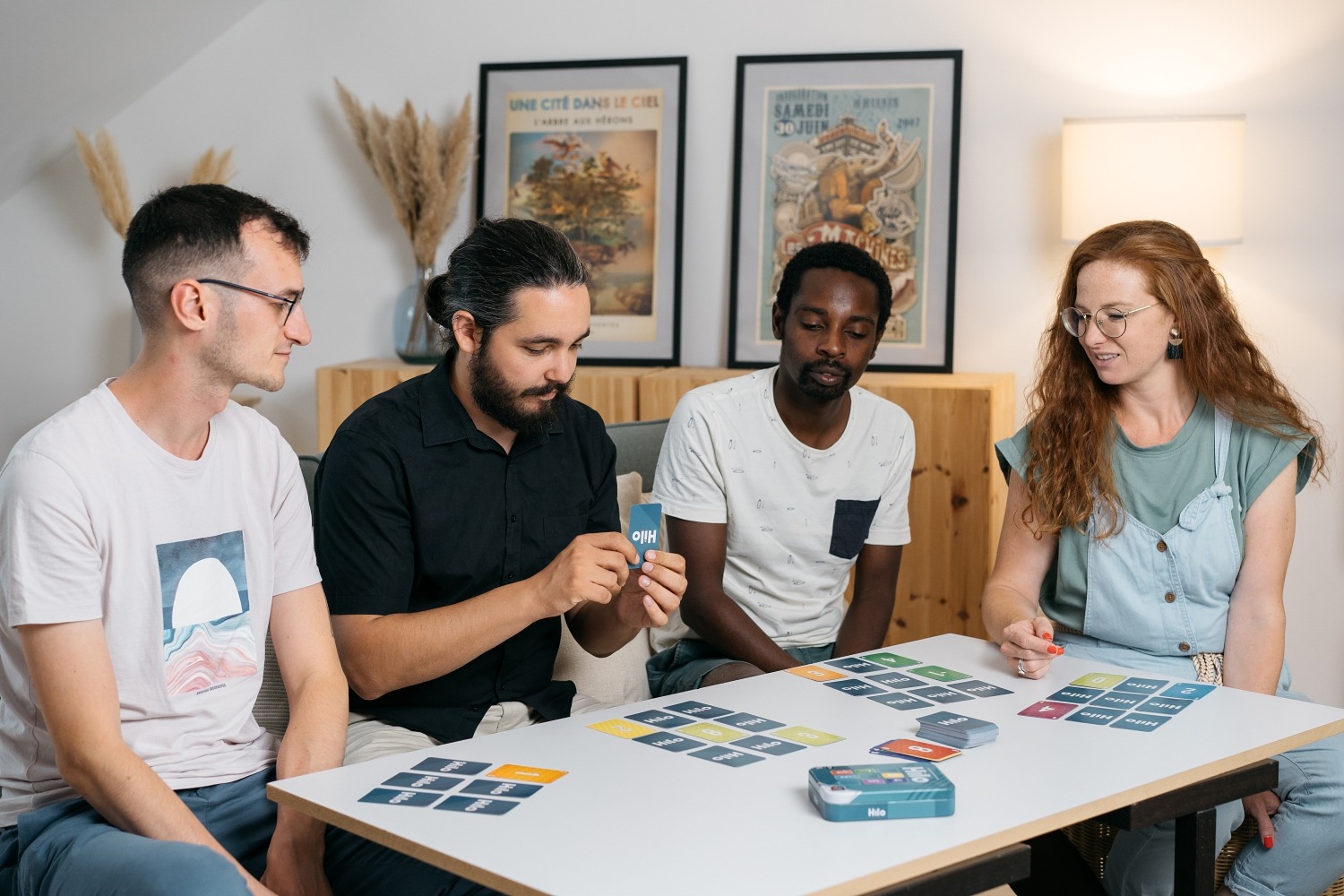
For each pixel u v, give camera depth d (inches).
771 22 145.3
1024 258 141.4
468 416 78.2
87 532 62.5
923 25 142.0
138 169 158.6
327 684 71.3
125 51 144.7
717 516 95.2
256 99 156.5
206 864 54.9
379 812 53.8
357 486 75.5
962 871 50.6
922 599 131.2
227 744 69.2
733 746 61.9
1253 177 135.6
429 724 76.5
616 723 65.7
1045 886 88.9
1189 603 84.7
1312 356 135.2
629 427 108.6
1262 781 62.5
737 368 147.1
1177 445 85.0
